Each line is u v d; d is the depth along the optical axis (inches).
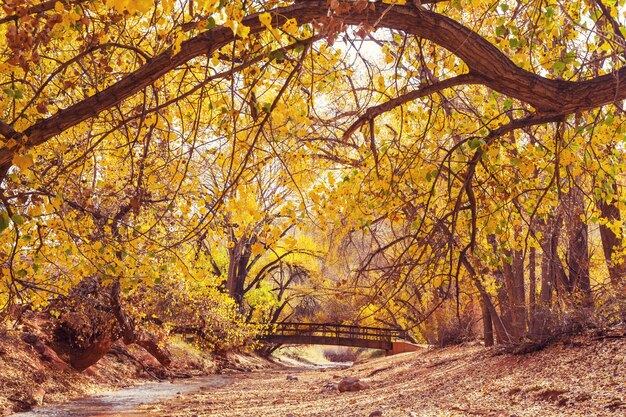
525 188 232.8
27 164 172.7
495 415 371.6
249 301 1512.1
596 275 612.4
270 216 230.7
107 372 863.7
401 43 227.8
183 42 169.6
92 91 241.4
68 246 242.2
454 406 429.7
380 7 167.6
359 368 1131.3
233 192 205.0
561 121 187.8
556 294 534.9
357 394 660.7
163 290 685.9
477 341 940.0
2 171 181.6
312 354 2374.5
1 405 577.6
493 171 223.5
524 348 576.1
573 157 211.2
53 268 311.1
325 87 228.1
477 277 474.9
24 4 163.9
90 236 266.7
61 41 228.2
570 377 434.6
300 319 1694.1
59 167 238.1
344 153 311.9
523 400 405.1
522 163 215.0
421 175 224.2
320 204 255.9
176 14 216.8
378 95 297.7
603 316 562.3
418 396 536.7
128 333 686.5
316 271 1494.8
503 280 682.8
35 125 176.7
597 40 220.1
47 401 650.2
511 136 271.1
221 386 914.1
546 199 242.2
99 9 222.1
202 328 890.1
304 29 204.4
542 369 494.3
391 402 532.1
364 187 253.9
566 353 513.7
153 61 172.6
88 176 310.8
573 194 264.4
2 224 184.2
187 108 264.5
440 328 992.2
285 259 1489.9
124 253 247.8
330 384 794.2
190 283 713.0
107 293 613.3
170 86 263.7
